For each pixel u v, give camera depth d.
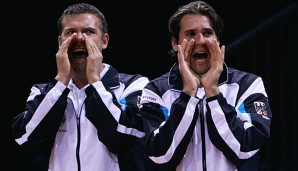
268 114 7.13
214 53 7.06
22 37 14.24
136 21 14.32
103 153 7.35
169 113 7.16
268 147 12.92
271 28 13.30
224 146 6.72
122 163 7.51
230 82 7.30
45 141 7.50
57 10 14.16
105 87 7.62
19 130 7.39
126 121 7.37
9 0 14.07
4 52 14.23
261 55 13.33
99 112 7.24
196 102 6.83
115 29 14.32
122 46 14.33
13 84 14.36
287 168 12.58
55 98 7.30
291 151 12.61
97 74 7.43
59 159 7.41
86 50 7.59
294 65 12.96
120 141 7.30
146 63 14.33
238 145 6.71
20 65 14.30
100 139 7.27
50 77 14.36
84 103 7.55
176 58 7.90
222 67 6.98
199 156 6.98
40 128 7.26
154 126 7.02
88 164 7.31
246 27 14.32
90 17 7.67
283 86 12.94
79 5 7.80
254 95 7.19
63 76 7.42
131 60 14.32
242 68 13.45
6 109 14.37
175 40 7.59
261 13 14.27
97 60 7.45
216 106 6.78
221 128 6.73
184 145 6.79
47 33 14.24
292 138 12.66
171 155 6.77
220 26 7.50
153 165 7.22
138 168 7.63
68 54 7.61
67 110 7.56
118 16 14.32
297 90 12.86
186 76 6.92
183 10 7.40
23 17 14.17
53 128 7.32
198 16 7.30
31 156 13.60
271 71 13.19
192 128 6.80
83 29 7.59
